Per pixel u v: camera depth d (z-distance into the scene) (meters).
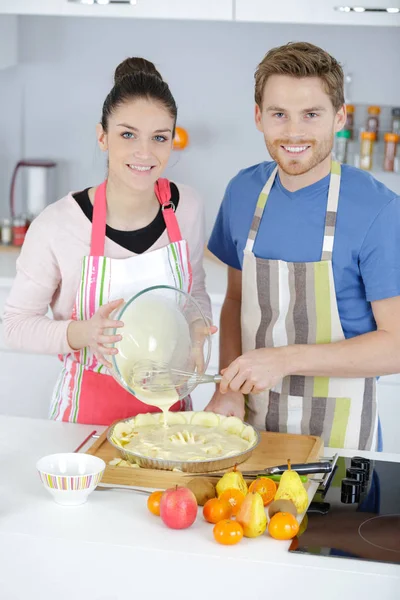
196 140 3.94
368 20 3.24
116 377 1.87
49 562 1.56
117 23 3.89
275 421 2.14
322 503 1.73
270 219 2.11
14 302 2.17
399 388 3.32
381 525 1.63
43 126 4.03
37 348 2.11
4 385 3.61
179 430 1.99
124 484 1.79
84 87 3.97
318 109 1.92
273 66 1.91
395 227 2.00
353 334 2.10
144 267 2.15
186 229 2.25
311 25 3.79
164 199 2.19
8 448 1.99
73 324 2.04
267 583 1.48
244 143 3.93
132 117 1.99
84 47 3.93
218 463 1.81
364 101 3.82
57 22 3.92
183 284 2.20
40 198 3.98
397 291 1.99
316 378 2.11
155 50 3.89
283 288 2.09
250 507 1.57
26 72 3.99
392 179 3.80
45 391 3.60
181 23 3.85
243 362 1.91
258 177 2.18
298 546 1.54
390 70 3.78
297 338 2.11
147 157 2.01
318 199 2.05
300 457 1.93
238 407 2.15
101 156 4.02
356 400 2.10
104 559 1.54
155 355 1.85
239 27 3.83
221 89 3.89
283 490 1.66
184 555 1.50
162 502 1.60
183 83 3.90
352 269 2.04
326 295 2.06
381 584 1.45
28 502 1.71
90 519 1.64
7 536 1.57
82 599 1.56
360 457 1.94
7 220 3.98
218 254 2.33
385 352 1.96
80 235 2.13
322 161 2.00
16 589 1.58
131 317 1.85
